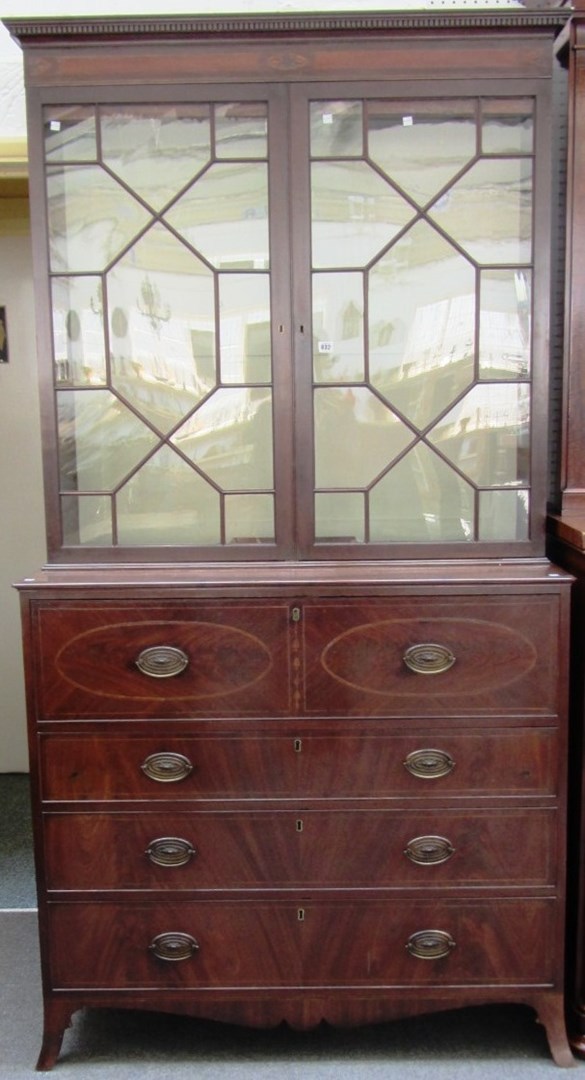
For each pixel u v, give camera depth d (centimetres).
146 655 138
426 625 137
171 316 143
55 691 139
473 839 141
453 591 135
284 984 144
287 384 141
